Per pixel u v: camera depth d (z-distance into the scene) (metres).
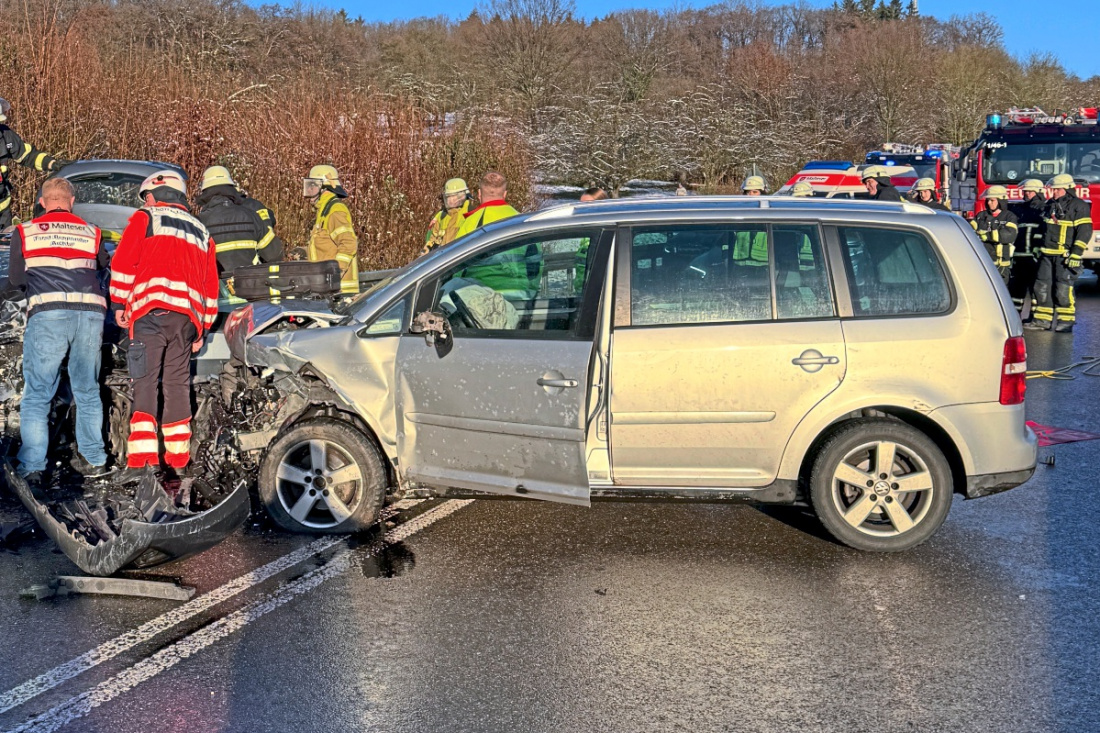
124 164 11.29
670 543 5.04
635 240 4.77
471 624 4.11
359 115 15.33
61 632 4.02
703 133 29.69
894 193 12.20
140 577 4.55
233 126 14.77
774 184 29.83
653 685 3.62
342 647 3.91
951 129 37.84
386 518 5.41
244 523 4.85
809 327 4.68
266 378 5.29
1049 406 8.22
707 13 47.69
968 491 4.77
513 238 4.89
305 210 14.31
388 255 14.63
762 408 4.67
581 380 4.57
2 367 5.81
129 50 16.22
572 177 27.78
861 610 4.25
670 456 4.75
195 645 3.92
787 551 4.93
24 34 14.20
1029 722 3.36
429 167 15.67
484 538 5.11
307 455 5.16
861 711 3.44
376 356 4.97
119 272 5.35
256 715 3.41
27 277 5.41
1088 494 5.86
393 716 3.41
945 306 4.71
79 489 5.40
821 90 37.56
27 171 13.15
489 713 3.43
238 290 5.93
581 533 5.19
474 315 4.88
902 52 38.62
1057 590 4.46
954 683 3.62
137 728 3.33
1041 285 12.33
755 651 3.88
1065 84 40.66
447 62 34.81
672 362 4.65
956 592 4.43
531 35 35.31
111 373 5.90
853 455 4.80
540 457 4.71
